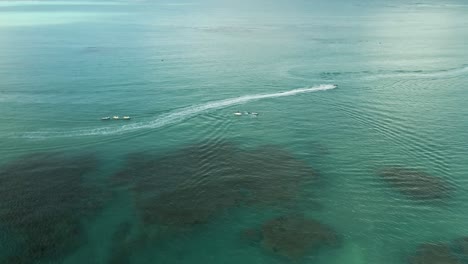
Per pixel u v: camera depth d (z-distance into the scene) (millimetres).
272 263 37938
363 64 110812
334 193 49125
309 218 44438
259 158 57750
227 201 47250
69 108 74562
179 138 63875
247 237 41281
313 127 68688
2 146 59562
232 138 64312
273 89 88625
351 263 38219
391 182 51406
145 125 68188
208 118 71688
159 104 77625
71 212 44344
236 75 98875
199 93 84688
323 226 43188
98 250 38875
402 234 42156
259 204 46750
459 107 77625
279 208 46094
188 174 53125
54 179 50906
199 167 55000
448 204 46844
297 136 65250
